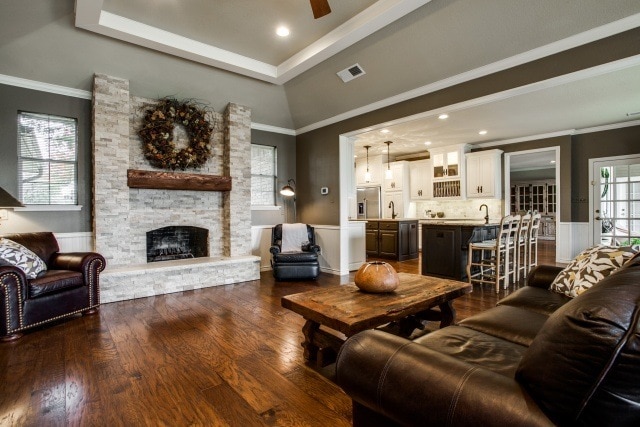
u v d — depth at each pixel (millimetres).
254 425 1704
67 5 3295
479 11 3100
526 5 2918
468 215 7938
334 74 4535
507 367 1309
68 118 4227
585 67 2965
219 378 2162
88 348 2605
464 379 957
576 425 803
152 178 4457
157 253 4992
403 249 7203
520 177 11766
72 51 3789
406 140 7141
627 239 5816
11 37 3467
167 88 4629
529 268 5164
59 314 3125
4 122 3811
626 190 5832
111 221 4137
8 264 2945
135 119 4605
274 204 6199
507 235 4477
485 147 7520
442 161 7867
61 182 4184
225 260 4855
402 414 1020
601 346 769
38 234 3605
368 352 1179
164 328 3043
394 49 3799
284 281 5047
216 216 5406
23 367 2295
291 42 3936
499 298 3980
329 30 3680
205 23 3557
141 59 4148
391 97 4504
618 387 758
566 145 6367
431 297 2354
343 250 5578
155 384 2084
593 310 821
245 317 3352
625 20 2730
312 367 2314
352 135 5441
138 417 1758
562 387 810
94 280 3486
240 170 5312
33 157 4012
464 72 3725
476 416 872
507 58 3391
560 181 6461
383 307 2135
